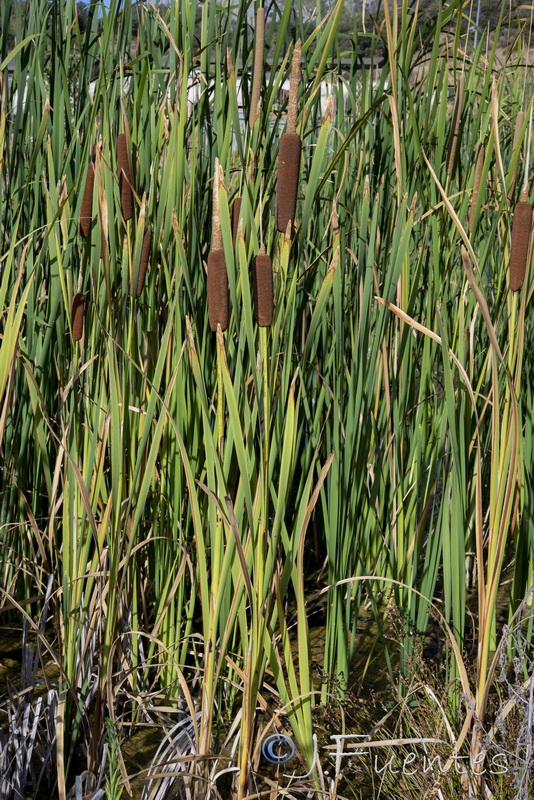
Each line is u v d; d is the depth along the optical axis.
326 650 1.99
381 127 2.40
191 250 2.01
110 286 1.68
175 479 1.98
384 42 2.16
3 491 2.38
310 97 1.79
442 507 1.97
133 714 2.12
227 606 1.65
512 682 2.09
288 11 1.70
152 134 2.04
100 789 1.68
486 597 1.63
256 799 1.73
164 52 2.46
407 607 2.24
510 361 1.68
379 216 2.38
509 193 2.01
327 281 1.40
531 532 2.10
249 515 1.43
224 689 2.08
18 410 2.37
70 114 2.30
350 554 2.00
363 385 1.97
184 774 1.59
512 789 1.67
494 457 1.60
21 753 1.79
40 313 2.33
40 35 2.14
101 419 1.92
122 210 1.75
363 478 1.99
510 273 1.53
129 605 2.14
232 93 1.66
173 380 1.62
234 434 1.37
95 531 1.74
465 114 2.25
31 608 2.60
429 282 2.18
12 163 2.38
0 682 2.29
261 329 1.38
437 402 2.57
